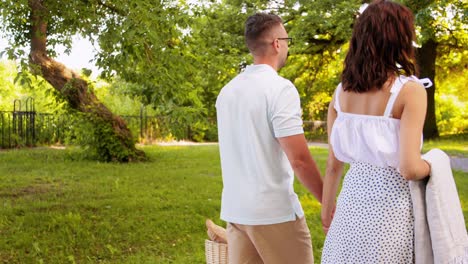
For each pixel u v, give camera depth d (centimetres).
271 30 247
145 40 604
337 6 1466
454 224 201
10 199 738
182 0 670
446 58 2328
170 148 1706
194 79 732
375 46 206
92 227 566
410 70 206
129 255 468
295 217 244
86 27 590
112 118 1250
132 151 1261
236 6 1677
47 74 1138
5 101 2105
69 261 449
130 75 648
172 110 662
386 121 205
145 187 845
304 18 1550
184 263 443
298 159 233
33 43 981
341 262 211
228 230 258
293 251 243
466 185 823
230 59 884
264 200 237
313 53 2000
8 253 470
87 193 788
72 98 1198
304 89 2347
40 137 1734
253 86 241
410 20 208
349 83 213
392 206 204
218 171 1060
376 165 209
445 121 2639
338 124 219
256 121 238
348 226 211
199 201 715
